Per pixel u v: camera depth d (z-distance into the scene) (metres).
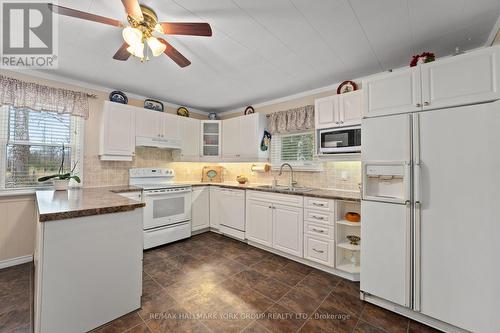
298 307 1.87
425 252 1.67
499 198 1.41
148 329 1.60
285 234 2.83
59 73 2.75
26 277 2.31
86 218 1.55
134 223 1.80
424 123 1.68
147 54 2.21
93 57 2.35
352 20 1.75
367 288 1.94
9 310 1.79
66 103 2.82
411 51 2.21
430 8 1.61
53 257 1.42
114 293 1.69
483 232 1.46
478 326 1.47
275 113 3.64
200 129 4.20
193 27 1.53
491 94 1.45
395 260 1.79
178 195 3.46
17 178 2.62
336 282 2.29
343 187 2.96
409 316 1.76
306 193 2.65
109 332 1.56
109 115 3.05
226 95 3.59
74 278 1.50
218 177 4.38
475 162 1.49
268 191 3.03
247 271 2.51
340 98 2.63
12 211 2.57
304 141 3.41
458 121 1.55
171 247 3.24
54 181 2.56
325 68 2.60
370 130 1.93
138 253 1.82
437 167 1.63
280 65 2.52
